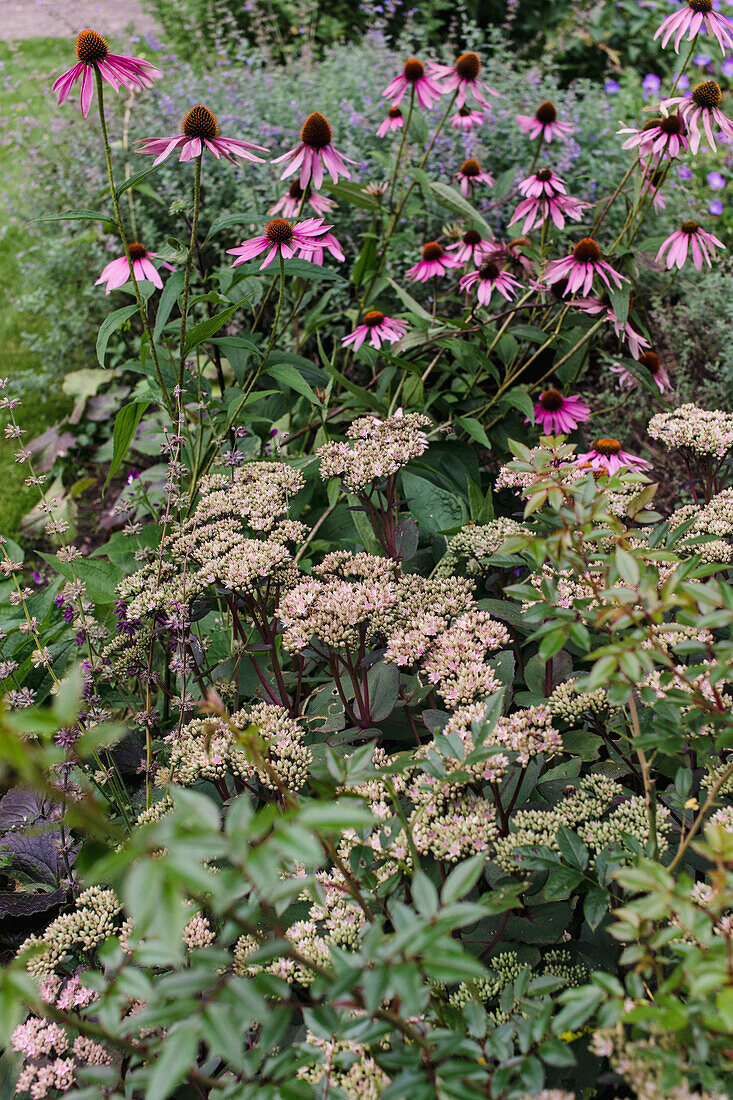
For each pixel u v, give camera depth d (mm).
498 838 856
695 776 894
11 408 1079
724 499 1006
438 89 1519
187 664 996
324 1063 730
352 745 977
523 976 744
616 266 1385
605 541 955
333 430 1441
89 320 1881
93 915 841
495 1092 623
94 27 2477
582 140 1857
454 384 1460
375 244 1494
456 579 1007
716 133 1756
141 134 1898
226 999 534
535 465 831
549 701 905
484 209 1604
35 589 1499
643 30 2656
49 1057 836
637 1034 630
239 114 1864
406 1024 626
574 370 1430
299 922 807
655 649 756
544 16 2750
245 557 986
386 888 778
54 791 505
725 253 1655
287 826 511
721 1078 665
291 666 1141
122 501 1188
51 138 2082
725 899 588
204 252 1773
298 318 1610
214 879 469
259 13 2562
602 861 783
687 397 1499
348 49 2373
